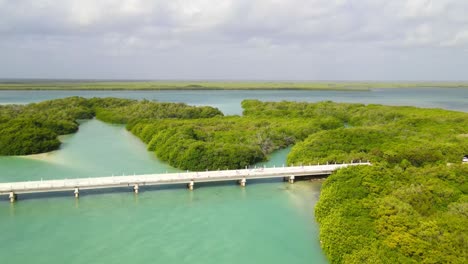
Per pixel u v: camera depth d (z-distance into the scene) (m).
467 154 49.00
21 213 35.94
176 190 43.00
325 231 29.42
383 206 29.36
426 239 24.30
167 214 36.25
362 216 28.98
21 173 48.50
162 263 27.30
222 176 43.81
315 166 47.41
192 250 29.28
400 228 25.88
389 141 56.22
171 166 52.81
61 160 55.69
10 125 66.25
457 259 21.86
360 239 26.08
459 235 24.33
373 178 36.41
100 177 44.16
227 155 51.31
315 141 56.22
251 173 44.94
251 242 30.69
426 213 29.08
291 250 29.41
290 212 36.97
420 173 38.50
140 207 37.94
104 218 35.12
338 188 35.19
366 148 53.59
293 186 44.94
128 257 28.06
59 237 31.14
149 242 30.48
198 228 33.22
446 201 31.16
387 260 22.83
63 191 42.00
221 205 38.69
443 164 42.56
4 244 29.80
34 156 57.81
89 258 27.84
